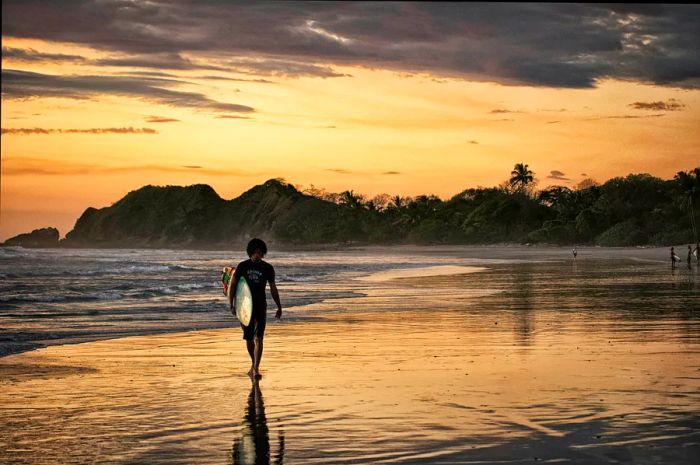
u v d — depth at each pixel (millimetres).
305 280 39688
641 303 22641
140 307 22516
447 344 13516
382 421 7406
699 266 57250
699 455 6094
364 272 51906
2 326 17250
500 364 11047
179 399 8625
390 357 11945
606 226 150125
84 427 7277
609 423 7191
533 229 177125
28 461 6141
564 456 6105
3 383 9703
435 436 6789
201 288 32250
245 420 7539
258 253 10875
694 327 15953
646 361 11211
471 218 196125
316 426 7246
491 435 6797
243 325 10688
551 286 32469
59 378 10117
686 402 8156
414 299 25141
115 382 9797
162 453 6371
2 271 54750
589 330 15508
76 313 20531
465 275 44875
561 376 9906
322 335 15008
